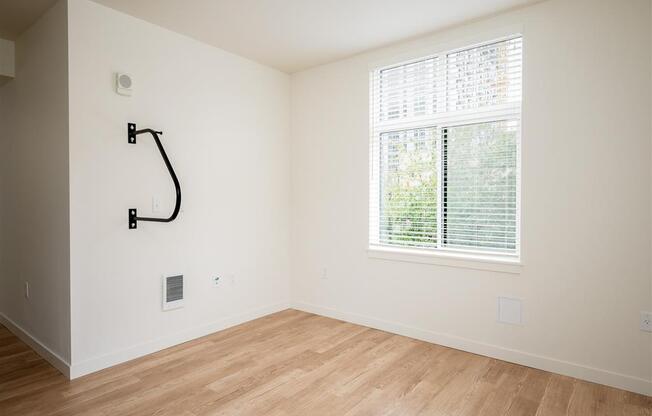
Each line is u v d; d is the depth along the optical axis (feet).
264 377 8.16
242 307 11.71
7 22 9.09
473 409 6.97
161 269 9.61
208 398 7.29
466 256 9.59
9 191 10.55
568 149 8.13
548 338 8.45
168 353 9.40
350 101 11.61
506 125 9.18
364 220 11.40
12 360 8.86
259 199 12.16
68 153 7.93
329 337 10.53
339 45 10.68
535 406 7.06
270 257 12.61
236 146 11.41
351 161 11.66
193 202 10.30
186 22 9.26
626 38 7.48
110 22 8.52
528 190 8.61
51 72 8.45
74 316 8.05
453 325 9.78
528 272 8.65
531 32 8.48
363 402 7.20
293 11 8.68
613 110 7.64
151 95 9.30
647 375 7.43
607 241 7.76
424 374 8.32
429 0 8.21
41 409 6.85
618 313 7.68
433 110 10.21
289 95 13.17
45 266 8.89
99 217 8.41
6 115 10.64
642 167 7.40
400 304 10.72
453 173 10.02
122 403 7.09
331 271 12.26
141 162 9.14
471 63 9.57
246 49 10.96
